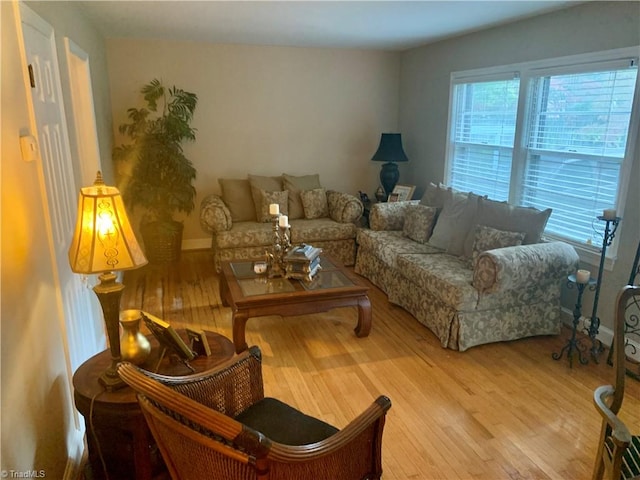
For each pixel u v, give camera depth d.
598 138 3.25
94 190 1.60
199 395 1.55
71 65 2.99
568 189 3.53
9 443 1.26
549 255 3.00
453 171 4.95
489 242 3.36
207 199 4.82
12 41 1.58
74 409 2.11
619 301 1.59
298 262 3.29
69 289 2.24
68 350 2.03
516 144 3.94
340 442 1.33
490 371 2.86
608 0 3.04
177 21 3.87
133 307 3.79
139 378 1.19
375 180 5.99
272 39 4.80
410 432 2.29
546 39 3.57
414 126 5.52
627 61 2.95
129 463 1.88
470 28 4.14
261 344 3.21
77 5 3.23
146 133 4.63
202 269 4.76
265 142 5.47
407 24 3.96
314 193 5.11
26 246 1.55
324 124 5.63
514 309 3.16
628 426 2.34
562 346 3.18
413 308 3.60
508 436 2.26
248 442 1.07
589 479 1.99
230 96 5.23
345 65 5.53
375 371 2.86
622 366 1.60
